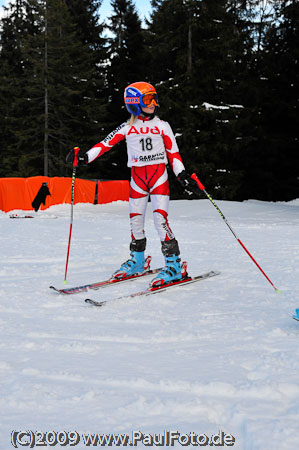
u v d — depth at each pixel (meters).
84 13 49.88
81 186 25.08
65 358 3.29
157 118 5.88
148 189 6.00
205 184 37.78
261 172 40.12
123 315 4.46
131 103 5.73
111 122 47.66
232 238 10.98
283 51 43.09
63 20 41.41
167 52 38.41
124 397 2.65
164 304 4.89
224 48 36.94
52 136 41.44
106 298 5.26
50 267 7.16
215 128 37.41
